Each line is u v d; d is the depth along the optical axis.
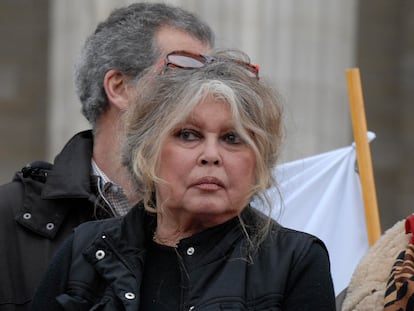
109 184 6.90
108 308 5.40
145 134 5.53
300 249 5.40
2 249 6.68
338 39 18.25
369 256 5.81
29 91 23.50
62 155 6.97
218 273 5.40
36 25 23.58
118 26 7.15
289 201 7.34
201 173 5.42
